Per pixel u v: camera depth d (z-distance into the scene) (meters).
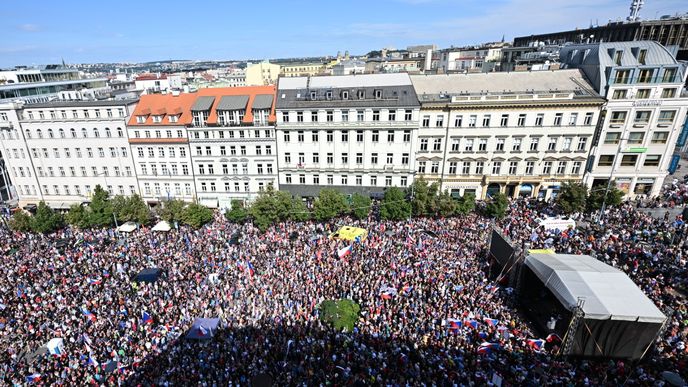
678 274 41.12
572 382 28.28
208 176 68.19
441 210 56.84
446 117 62.06
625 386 27.88
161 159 67.88
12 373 31.77
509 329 33.81
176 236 56.03
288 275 43.09
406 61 149.12
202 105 64.25
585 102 59.03
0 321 37.41
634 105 59.81
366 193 65.25
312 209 59.47
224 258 47.88
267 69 189.88
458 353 30.73
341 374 29.34
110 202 60.19
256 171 67.19
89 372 31.09
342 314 35.06
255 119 64.31
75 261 48.41
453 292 38.56
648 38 97.38
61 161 70.06
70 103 65.94
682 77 58.34
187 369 30.69
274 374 29.80
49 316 37.78
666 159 62.75
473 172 65.44
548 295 36.94
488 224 55.19
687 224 54.16
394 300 37.56
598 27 114.62
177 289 41.19
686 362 29.47
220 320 35.97
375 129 61.78
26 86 99.00
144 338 34.38
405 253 46.81
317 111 61.94
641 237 49.75
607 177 64.50
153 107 67.94
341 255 46.41
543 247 47.84
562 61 77.38
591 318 29.89
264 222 55.59
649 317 29.28
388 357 30.58
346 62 150.38
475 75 67.75
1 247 54.16
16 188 73.19
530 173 64.81
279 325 35.34
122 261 47.91
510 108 60.56
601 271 34.56
